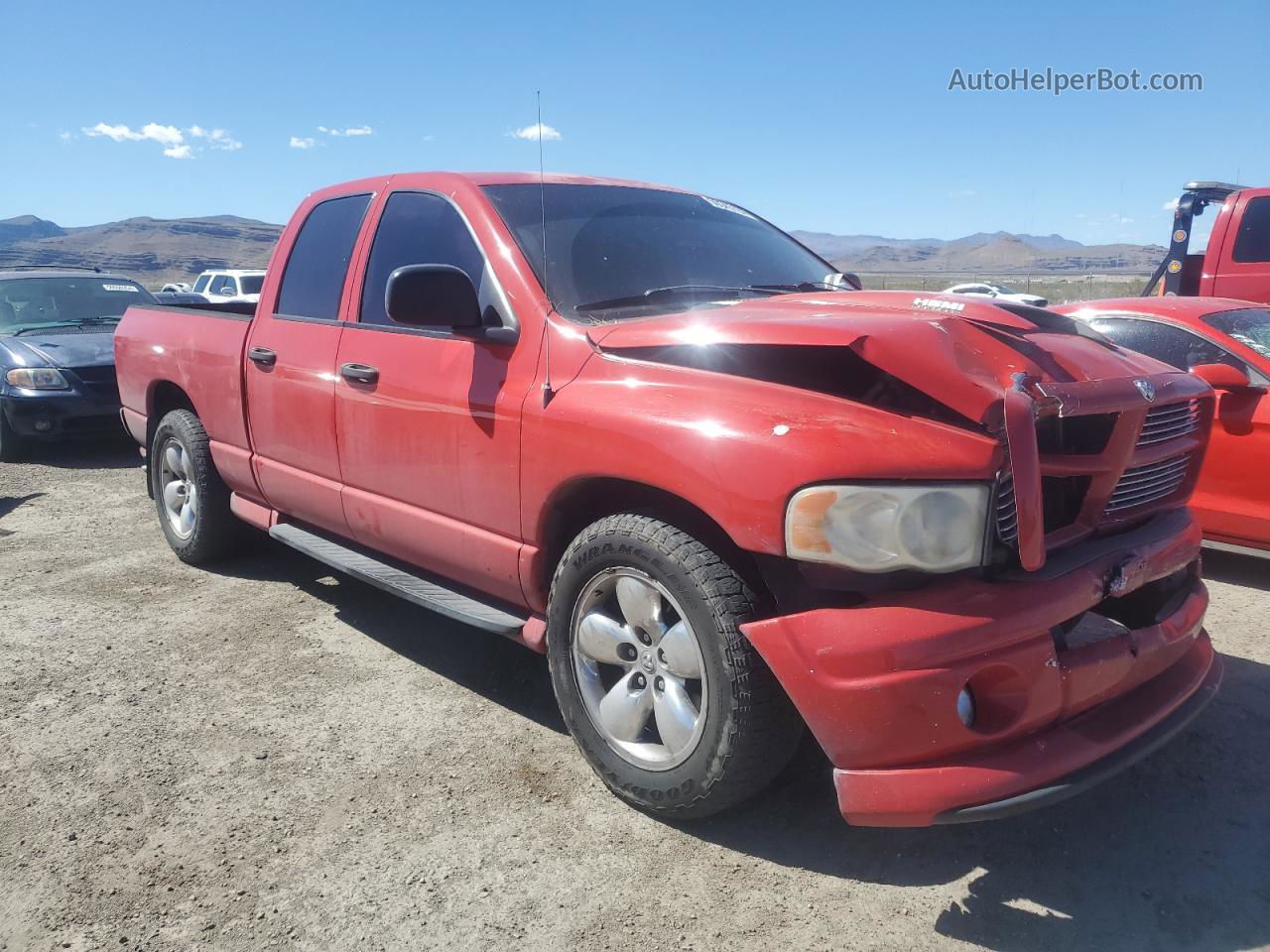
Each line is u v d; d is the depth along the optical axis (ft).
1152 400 8.77
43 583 17.10
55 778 10.47
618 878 8.68
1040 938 7.83
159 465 18.22
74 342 29.81
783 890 8.48
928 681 7.52
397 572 12.88
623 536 9.17
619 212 12.62
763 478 8.02
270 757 10.92
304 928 8.07
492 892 8.50
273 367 14.29
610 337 9.84
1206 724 11.45
